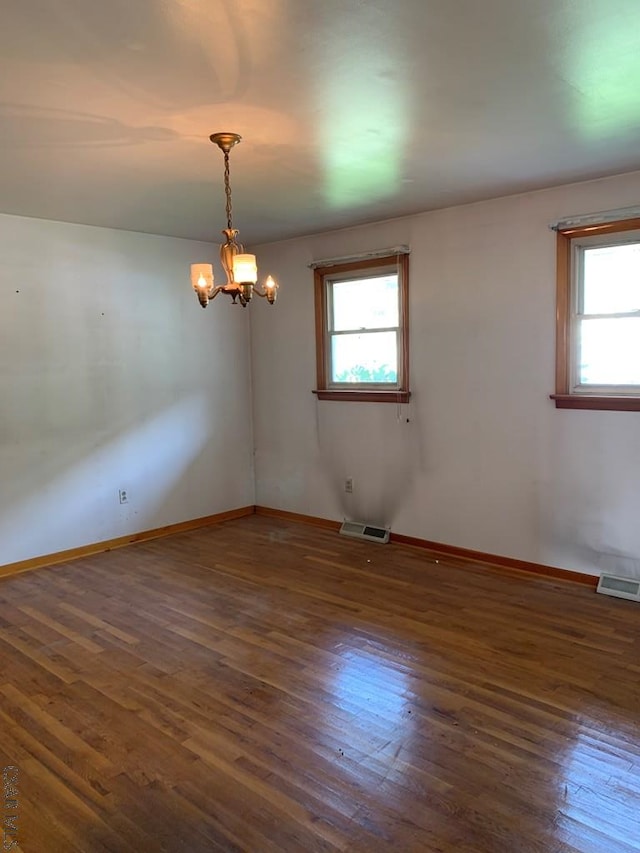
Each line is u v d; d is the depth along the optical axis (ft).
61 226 14.96
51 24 5.95
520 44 6.56
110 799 6.90
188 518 18.12
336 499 17.61
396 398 15.74
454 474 14.90
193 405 18.01
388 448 16.16
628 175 11.64
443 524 15.26
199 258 17.88
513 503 13.94
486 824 6.43
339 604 12.29
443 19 6.00
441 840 6.23
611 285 12.39
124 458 16.52
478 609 11.89
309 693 9.03
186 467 17.95
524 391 13.52
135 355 16.58
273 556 15.44
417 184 12.11
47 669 9.91
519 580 13.42
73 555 15.62
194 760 7.55
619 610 11.74
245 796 6.90
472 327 14.19
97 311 15.72
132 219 14.78
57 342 15.03
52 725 8.36
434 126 8.95
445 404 14.88
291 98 7.86
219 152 9.89
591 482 12.76
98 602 12.66
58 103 7.89
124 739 8.02
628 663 9.71
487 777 7.14
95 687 9.34
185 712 8.61
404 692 9.00
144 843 6.26
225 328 18.74
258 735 8.04
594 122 8.90
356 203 13.61
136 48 6.48
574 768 7.27
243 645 10.61
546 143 9.80
